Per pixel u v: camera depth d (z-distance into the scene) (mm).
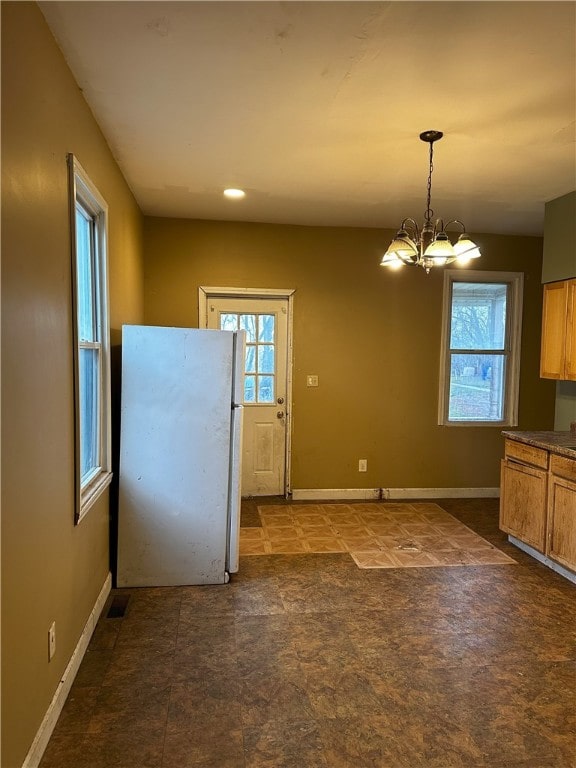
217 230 4770
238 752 1838
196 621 2746
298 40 1975
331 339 4996
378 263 5004
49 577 1879
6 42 1483
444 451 5203
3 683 1462
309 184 3709
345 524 4332
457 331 5230
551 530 3396
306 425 5016
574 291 3770
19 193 1577
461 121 2682
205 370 3201
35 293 1719
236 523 3240
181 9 1790
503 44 1987
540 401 5324
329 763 1796
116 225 3270
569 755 1853
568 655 2479
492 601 3014
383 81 2273
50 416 1875
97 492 2582
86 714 2016
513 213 4438
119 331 3379
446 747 1879
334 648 2506
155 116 2627
